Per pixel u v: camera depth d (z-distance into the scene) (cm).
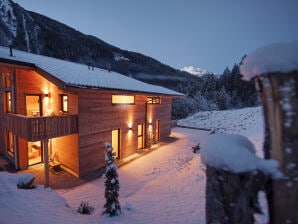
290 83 70
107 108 918
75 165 800
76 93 761
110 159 491
